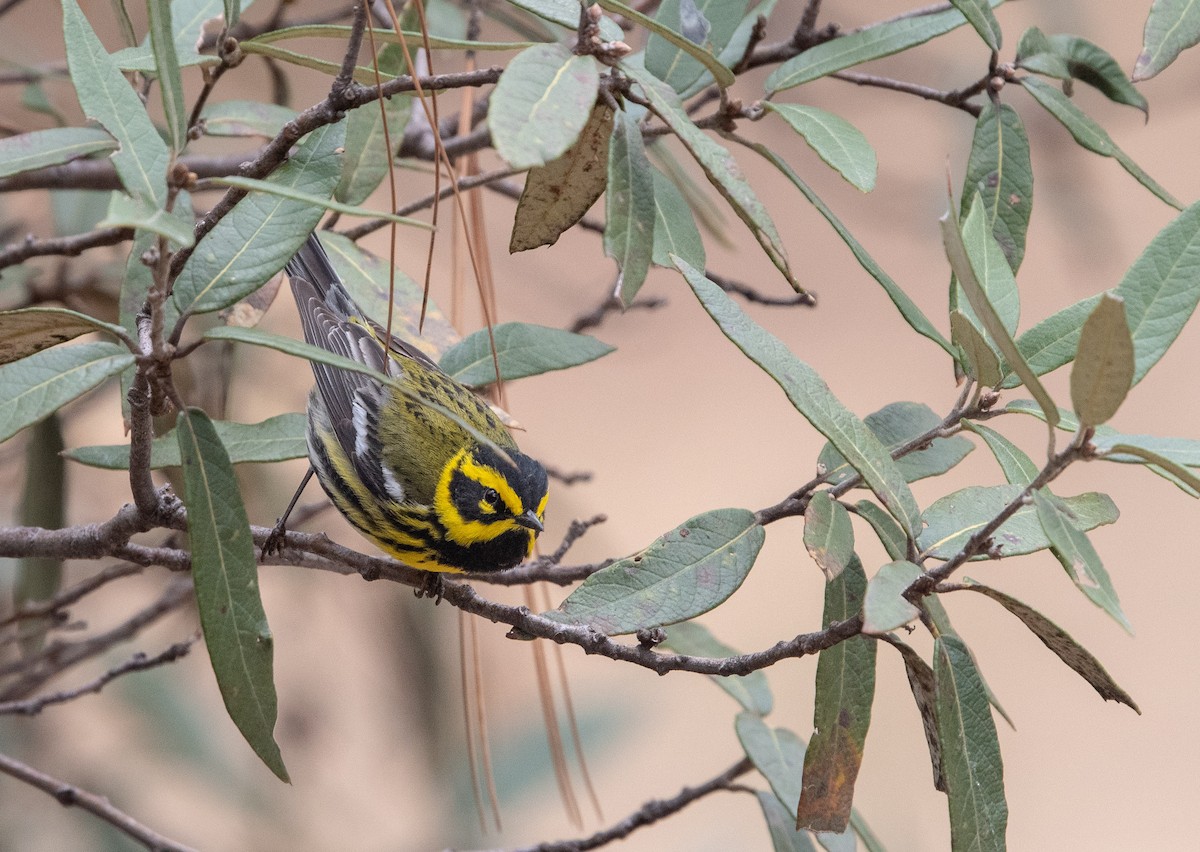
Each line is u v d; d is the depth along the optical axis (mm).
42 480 9578
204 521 5484
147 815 11977
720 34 7566
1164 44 7277
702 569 6176
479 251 8375
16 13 15594
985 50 14953
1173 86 18031
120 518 6617
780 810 7715
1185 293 5434
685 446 21234
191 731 11859
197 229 5844
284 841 11883
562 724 11602
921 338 22188
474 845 11117
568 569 8109
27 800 11367
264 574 13531
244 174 5984
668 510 20266
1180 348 22125
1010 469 5801
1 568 11672
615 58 5355
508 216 17781
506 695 12336
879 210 15500
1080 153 14219
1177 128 23594
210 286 5750
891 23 7836
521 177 11898
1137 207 22500
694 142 5387
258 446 7469
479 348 7832
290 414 7637
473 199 8398
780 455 21266
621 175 6121
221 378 10078
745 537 6281
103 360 5598
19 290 10703
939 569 5117
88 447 7137
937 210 15289
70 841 11297
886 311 22469
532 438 21078
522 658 12594
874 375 21656
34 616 9195
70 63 5211
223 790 11820
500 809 11195
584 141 6461
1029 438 20516
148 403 5742
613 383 22250
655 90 5500
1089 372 4676
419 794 11656
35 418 5449
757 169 22344
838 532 5895
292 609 13461
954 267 4879
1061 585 19953
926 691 5566
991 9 7543
